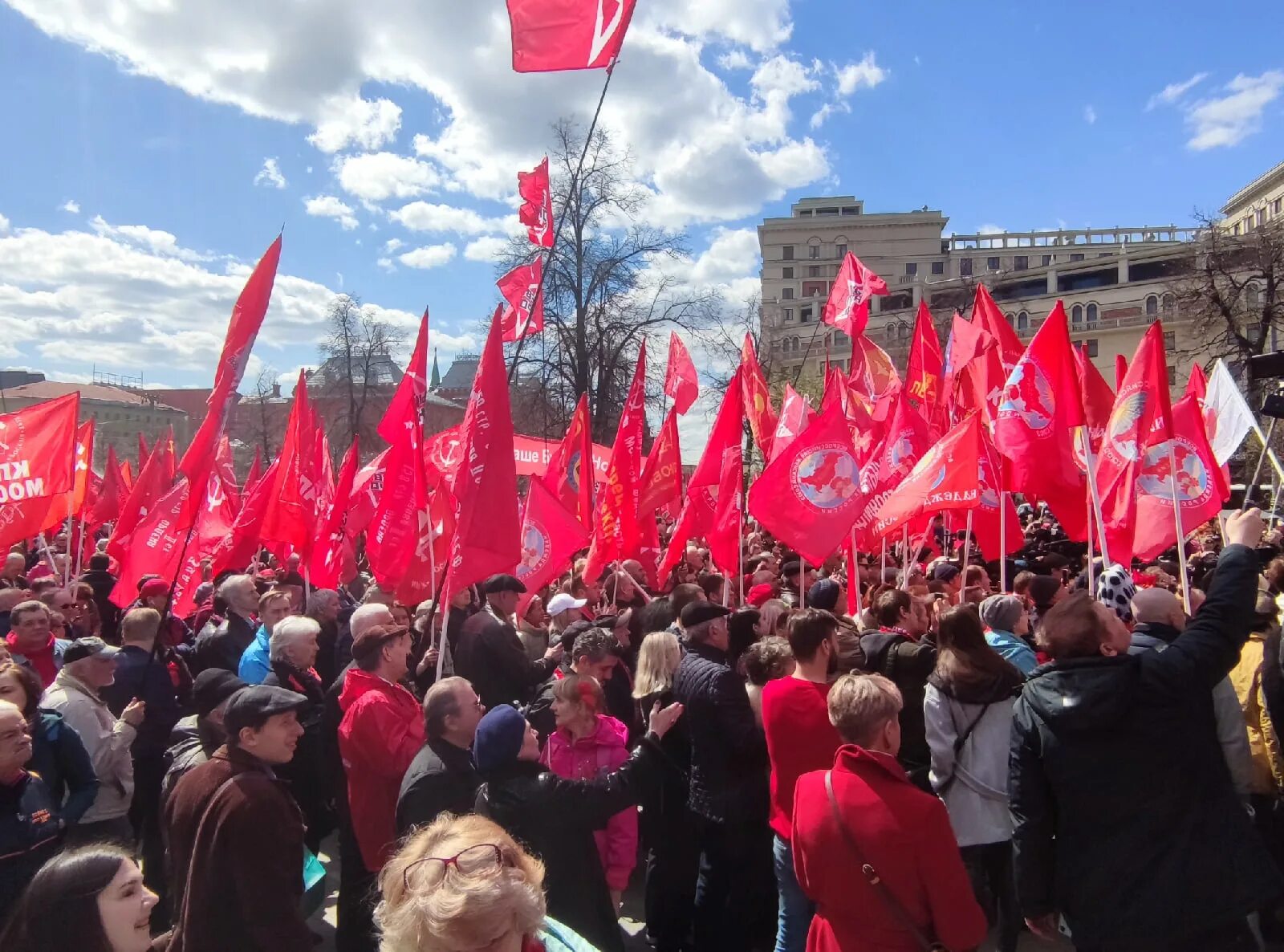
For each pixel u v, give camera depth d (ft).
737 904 14.75
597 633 16.17
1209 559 27.35
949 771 14.40
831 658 14.01
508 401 16.83
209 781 10.58
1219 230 101.40
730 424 26.22
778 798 13.33
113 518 49.29
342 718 14.88
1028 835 10.47
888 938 9.09
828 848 9.45
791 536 20.86
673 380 31.65
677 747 16.69
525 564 23.27
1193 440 22.74
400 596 21.54
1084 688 10.00
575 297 87.86
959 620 14.66
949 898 9.00
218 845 10.07
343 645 23.49
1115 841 9.79
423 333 21.39
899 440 27.07
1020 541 27.43
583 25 18.34
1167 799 9.70
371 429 135.44
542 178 28.35
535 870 6.60
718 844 14.83
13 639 18.58
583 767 13.65
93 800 14.37
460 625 22.07
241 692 10.98
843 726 10.12
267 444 151.02
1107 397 27.68
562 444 34.50
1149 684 9.82
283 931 10.01
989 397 27.35
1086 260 208.33
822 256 316.40
